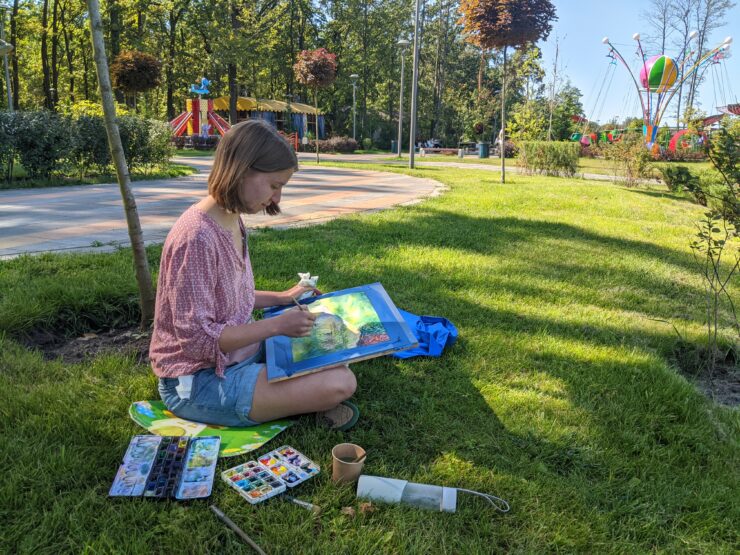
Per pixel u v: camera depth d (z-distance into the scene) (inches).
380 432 98.7
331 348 93.8
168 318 90.5
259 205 85.3
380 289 108.8
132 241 131.9
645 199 475.2
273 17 1470.2
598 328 158.4
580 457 95.4
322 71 887.7
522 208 375.9
